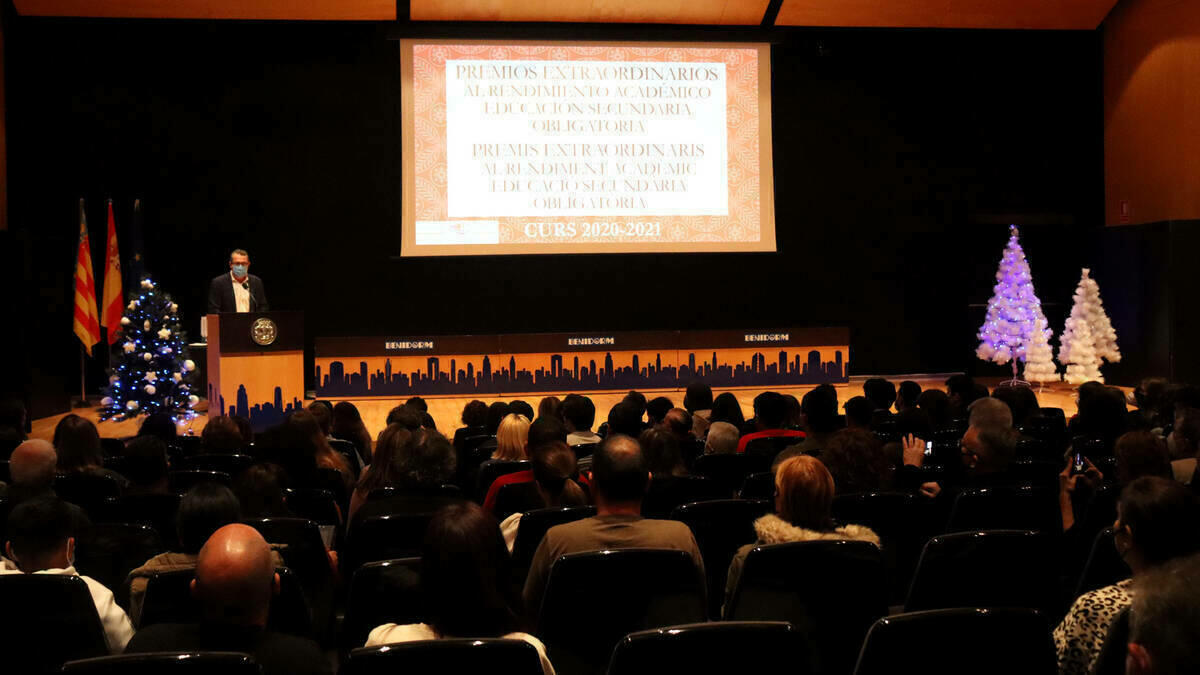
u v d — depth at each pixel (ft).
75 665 6.35
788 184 51.47
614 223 48.11
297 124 48.03
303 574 11.91
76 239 46.32
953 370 53.11
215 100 47.26
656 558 9.05
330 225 48.55
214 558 7.27
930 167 52.24
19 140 45.50
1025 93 52.54
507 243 47.60
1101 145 53.26
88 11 45.19
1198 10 47.14
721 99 48.52
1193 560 3.65
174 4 45.21
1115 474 15.39
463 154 47.21
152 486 14.49
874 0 48.29
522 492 14.53
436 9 46.57
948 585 10.27
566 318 50.75
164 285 47.14
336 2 45.78
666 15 47.70
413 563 9.68
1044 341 48.98
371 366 44.34
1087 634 7.97
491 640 6.47
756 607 9.66
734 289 51.65
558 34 46.98
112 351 41.96
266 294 48.16
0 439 20.80
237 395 28.40
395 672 6.45
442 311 49.83
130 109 46.57
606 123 47.93
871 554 9.59
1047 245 53.42
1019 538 10.17
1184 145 48.21
